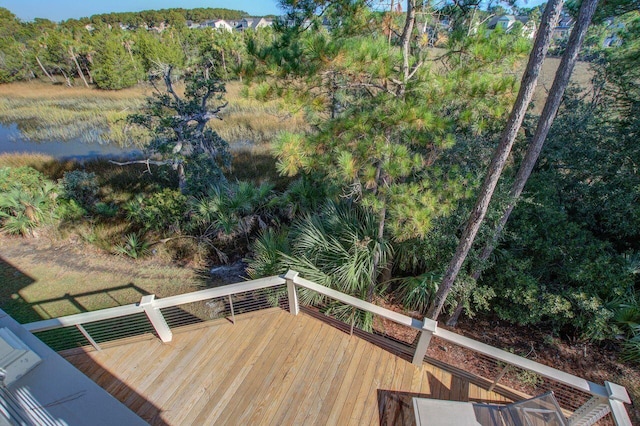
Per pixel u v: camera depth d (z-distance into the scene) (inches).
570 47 110.8
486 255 163.0
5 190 307.7
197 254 282.7
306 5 120.1
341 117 134.0
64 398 68.9
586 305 158.1
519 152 237.3
